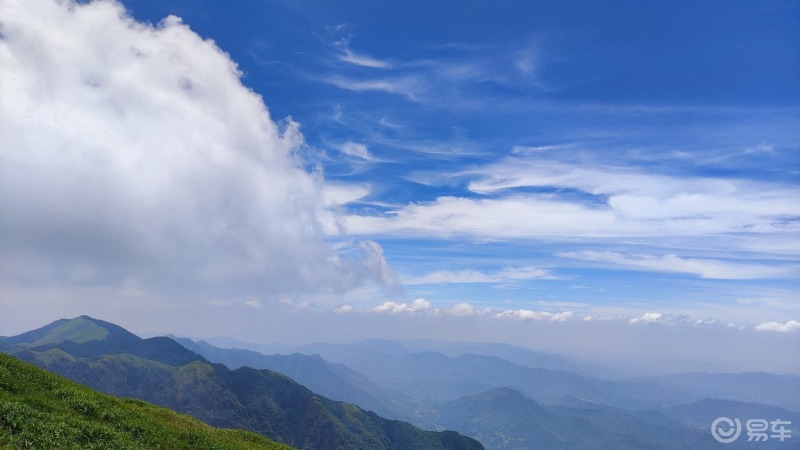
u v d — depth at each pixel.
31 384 36.53
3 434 25.95
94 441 30.86
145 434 37.09
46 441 27.25
